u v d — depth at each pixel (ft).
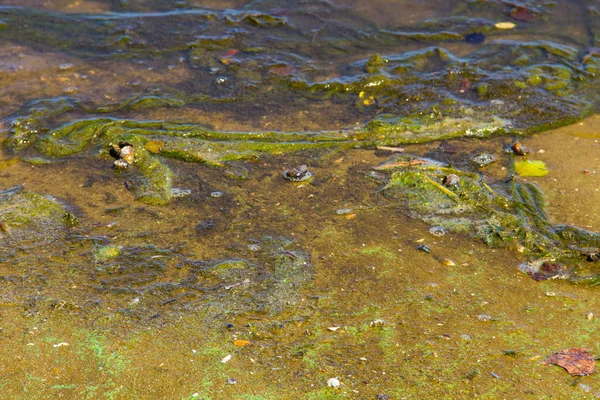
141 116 6.05
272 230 5.27
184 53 6.64
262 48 6.69
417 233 5.26
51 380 4.59
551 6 7.07
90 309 4.86
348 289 4.98
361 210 5.39
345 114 6.10
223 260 5.10
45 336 4.74
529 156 5.74
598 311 4.91
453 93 6.25
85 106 6.12
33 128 5.91
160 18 7.00
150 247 5.15
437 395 4.56
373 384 4.60
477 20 6.96
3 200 5.39
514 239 5.22
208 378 4.61
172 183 5.54
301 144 5.81
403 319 4.85
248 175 5.61
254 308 4.89
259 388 4.58
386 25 6.93
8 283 4.95
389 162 5.69
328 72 6.46
